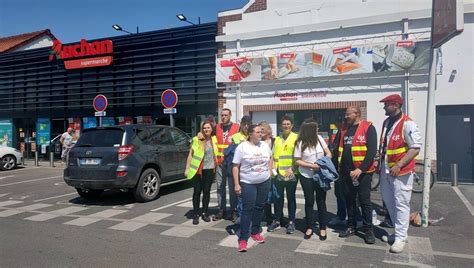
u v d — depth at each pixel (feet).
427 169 19.83
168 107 37.27
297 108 41.01
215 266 14.44
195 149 20.76
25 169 50.67
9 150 50.49
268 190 17.06
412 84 36.04
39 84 61.87
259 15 43.04
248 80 42.86
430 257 15.12
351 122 17.94
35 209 25.52
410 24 36.37
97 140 27.14
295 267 14.25
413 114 36.01
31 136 63.46
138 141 27.20
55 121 61.21
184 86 49.93
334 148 19.47
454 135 34.99
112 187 25.75
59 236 18.81
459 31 16.99
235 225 20.31
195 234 18.75
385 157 17.03
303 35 40.86
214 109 48.14
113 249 16.65
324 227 17.53
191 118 50.21
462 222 20.26
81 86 58.08
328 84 39.58
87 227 20.45
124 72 54.24
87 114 57.82
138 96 53.21
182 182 35.83
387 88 37.06
